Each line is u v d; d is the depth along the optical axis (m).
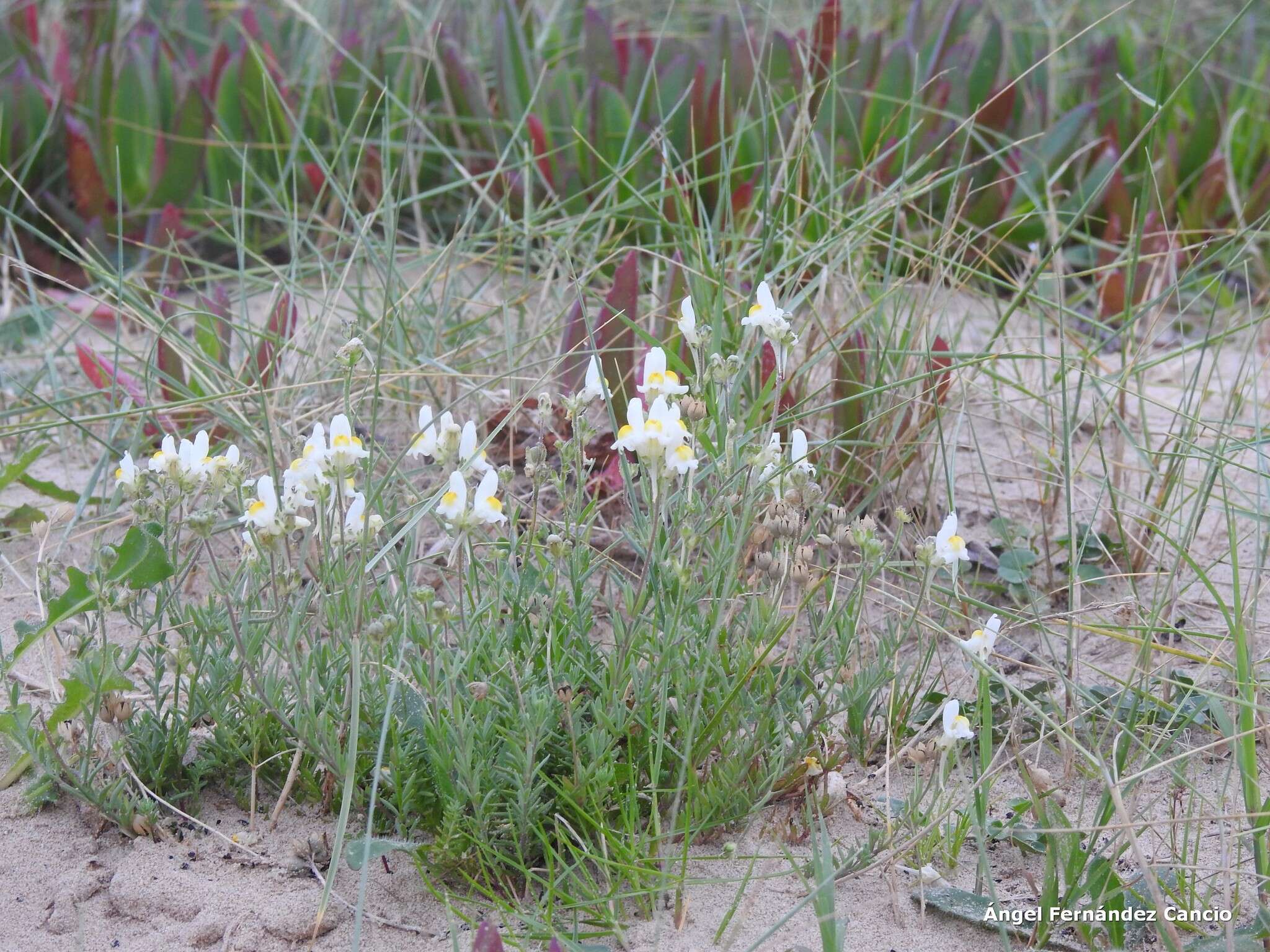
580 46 8.77
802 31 7.43
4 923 2.89
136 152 7.67
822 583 3.35
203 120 7.54
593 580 4.21
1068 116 7.52
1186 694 3.61
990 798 3.33
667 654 3.04
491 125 7.19
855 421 4.64
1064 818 2.93
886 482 4.56
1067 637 3.90
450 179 8.00
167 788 3.28
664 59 7.86
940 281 5.10
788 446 3.57
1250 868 3.04
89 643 3.27
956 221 5.40
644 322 5.29
